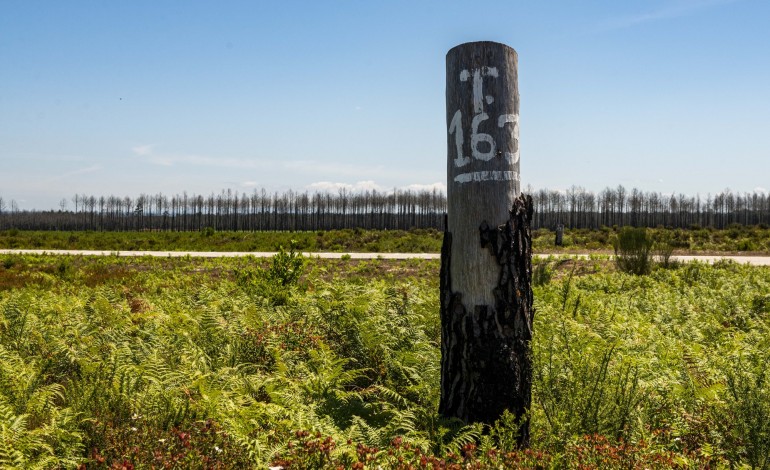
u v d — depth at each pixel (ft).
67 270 59.57
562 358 16.97
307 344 22.11
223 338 22.94
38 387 17.28
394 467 11.30
